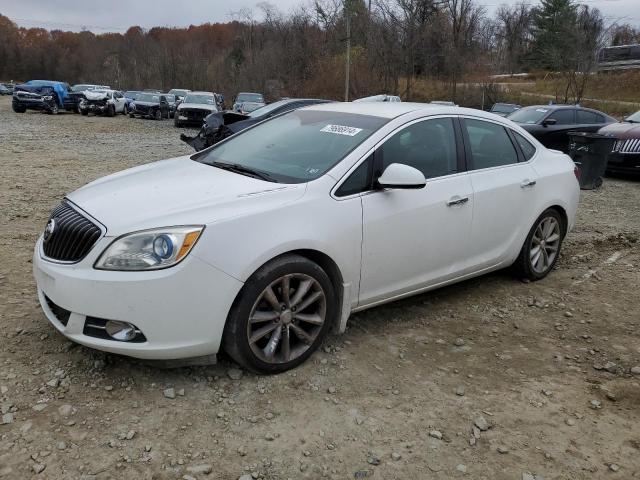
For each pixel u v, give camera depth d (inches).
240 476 99.9
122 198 129.8
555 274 214.2
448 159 166.6
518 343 157.4
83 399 118.1
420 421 118.7
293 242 126.5
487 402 127.3
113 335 117.3
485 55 2009.1
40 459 100.6
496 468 106.0
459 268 171.0
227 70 2733.8
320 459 105.6
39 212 271.4
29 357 131.8
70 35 4094.5
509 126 191.6
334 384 130.1
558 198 199.8
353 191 141.7
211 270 117.0
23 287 172.1
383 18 1797.5
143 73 3132.4
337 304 142.0
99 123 1035.3
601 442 115.3
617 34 2464.3
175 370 130.6
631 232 278.2
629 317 177.8
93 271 115.7
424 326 164.4
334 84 1788.9
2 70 3998.5
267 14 2411.4
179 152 568.1
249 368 127.5
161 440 107.8
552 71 2145.7
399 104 177.8
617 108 1571.1
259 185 135.4
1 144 573.9
